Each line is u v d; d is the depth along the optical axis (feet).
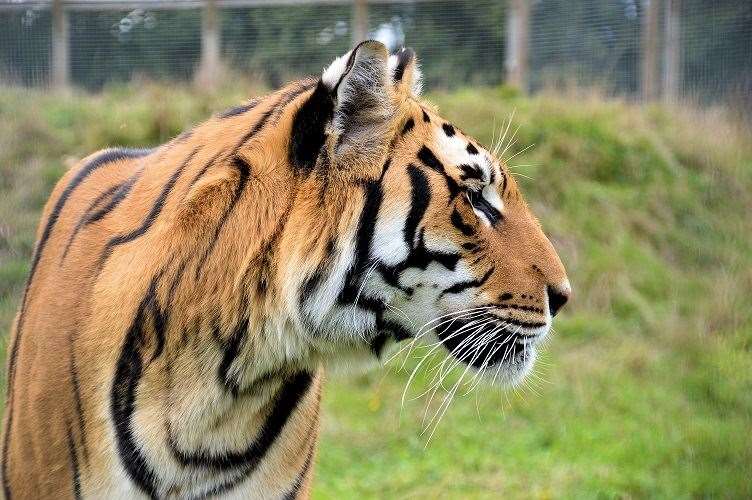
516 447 37.24
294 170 16.75
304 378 18.52
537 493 33.30
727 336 46.03
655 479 34.22
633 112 65.51
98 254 17.62
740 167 60.64
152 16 75.46
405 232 17.30
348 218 16.80
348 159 16.90
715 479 33.81
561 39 72.90
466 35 73.77
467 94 65.77
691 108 67.51
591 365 43.91
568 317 48.60
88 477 17.08
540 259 18.62
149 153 20.15
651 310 49.08
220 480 17.51
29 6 75.66
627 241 54.19
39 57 76.13
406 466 35.68
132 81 69.77
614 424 38.96
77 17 75.77
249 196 16.61
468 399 41.04
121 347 16.76
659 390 42.01
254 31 74.69
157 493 17.04
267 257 16.44
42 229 20.54
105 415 16.84
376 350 18.19
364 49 16.62
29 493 18.02
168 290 16.53
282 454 18.44
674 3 70.59
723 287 49.57
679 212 57.47
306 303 16.74
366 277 17.21
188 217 16.62
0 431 21.59
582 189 57.47
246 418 17.37
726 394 40.86
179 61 75.61
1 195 50.57
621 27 71.77
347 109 16.75
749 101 67.41
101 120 59.00
